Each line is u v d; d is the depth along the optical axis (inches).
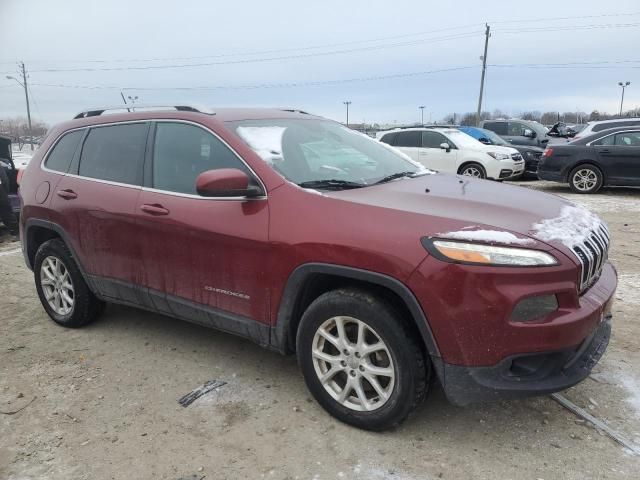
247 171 127.1
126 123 156.9
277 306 121.2
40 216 172.7
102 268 158.4
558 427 117.2
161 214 138.2
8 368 151.6
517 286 97.7
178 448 114.0
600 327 122.2
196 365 150.4
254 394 134.3
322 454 110.5
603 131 461.7
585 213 126.9
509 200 122.3
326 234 111.7
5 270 253.1
